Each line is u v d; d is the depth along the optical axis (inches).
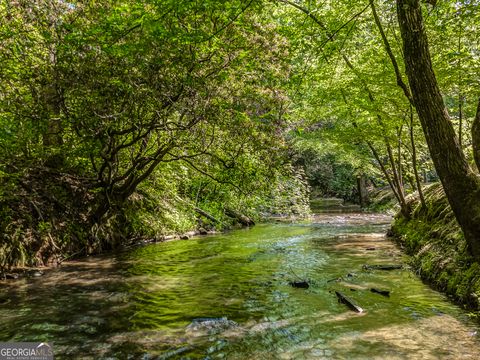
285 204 816.9
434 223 379.2
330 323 207.3
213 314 226.8
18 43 333.4
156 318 221.8
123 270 356.2
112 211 500.1
